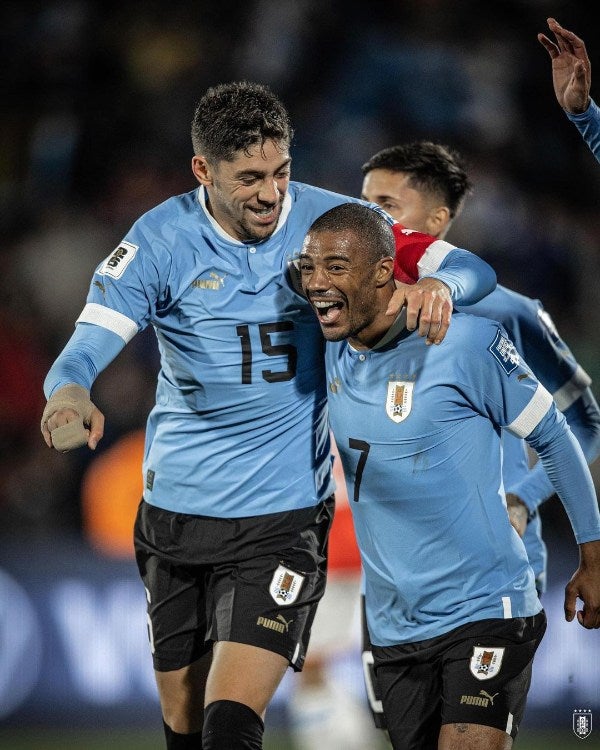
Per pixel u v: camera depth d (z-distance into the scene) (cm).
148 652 2503
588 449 1583
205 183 1285
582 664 2483
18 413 3156
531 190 4194
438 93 4253
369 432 1253
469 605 1248
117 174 3881
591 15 4603
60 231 3697
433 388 1227
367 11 4372
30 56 4159
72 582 2514
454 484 1239
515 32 4512
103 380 3173
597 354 3747
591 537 1286
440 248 1288
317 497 1391
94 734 2428
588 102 1406
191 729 1478
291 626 1330
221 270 1303
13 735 2420
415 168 1691
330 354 1296
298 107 4134
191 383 1351
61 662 2481
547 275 3988
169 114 4044
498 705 1223
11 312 3419
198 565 1398
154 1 4275
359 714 2195
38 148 3972
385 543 1278
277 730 2473
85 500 2739
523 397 1243
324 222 1194
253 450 1361
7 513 2930
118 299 1279
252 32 4241
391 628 1302
